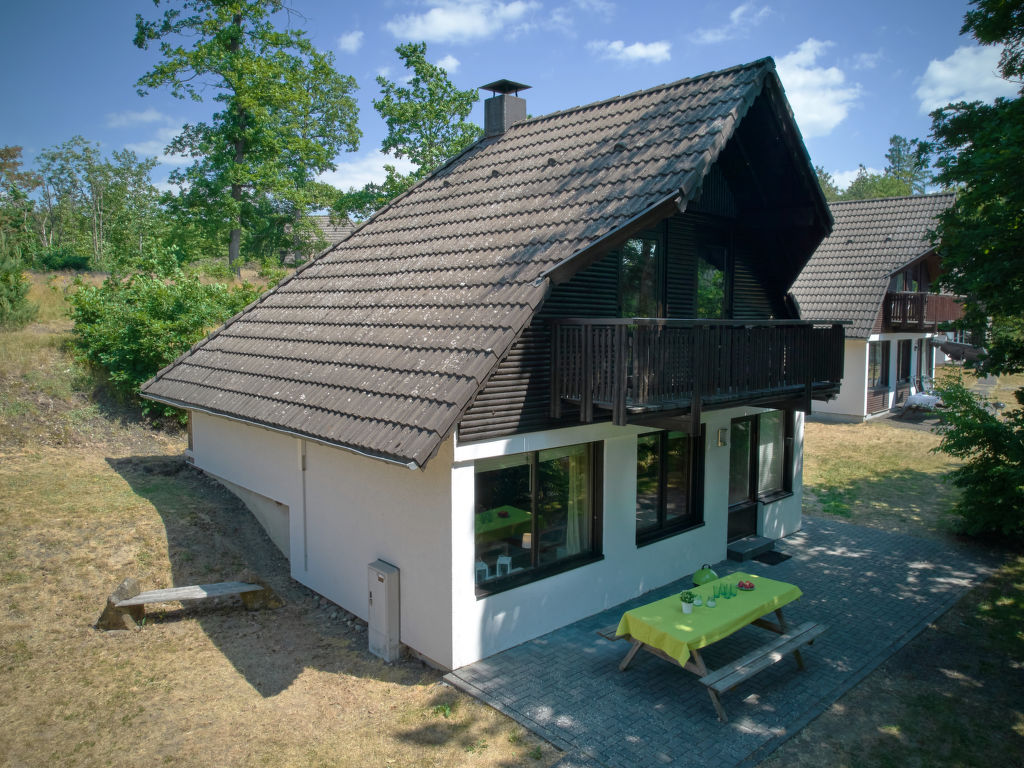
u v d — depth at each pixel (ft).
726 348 27.40
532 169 34.47
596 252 25.38
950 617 29.37
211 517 34.58
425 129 78.23
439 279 29.81
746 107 28.58
